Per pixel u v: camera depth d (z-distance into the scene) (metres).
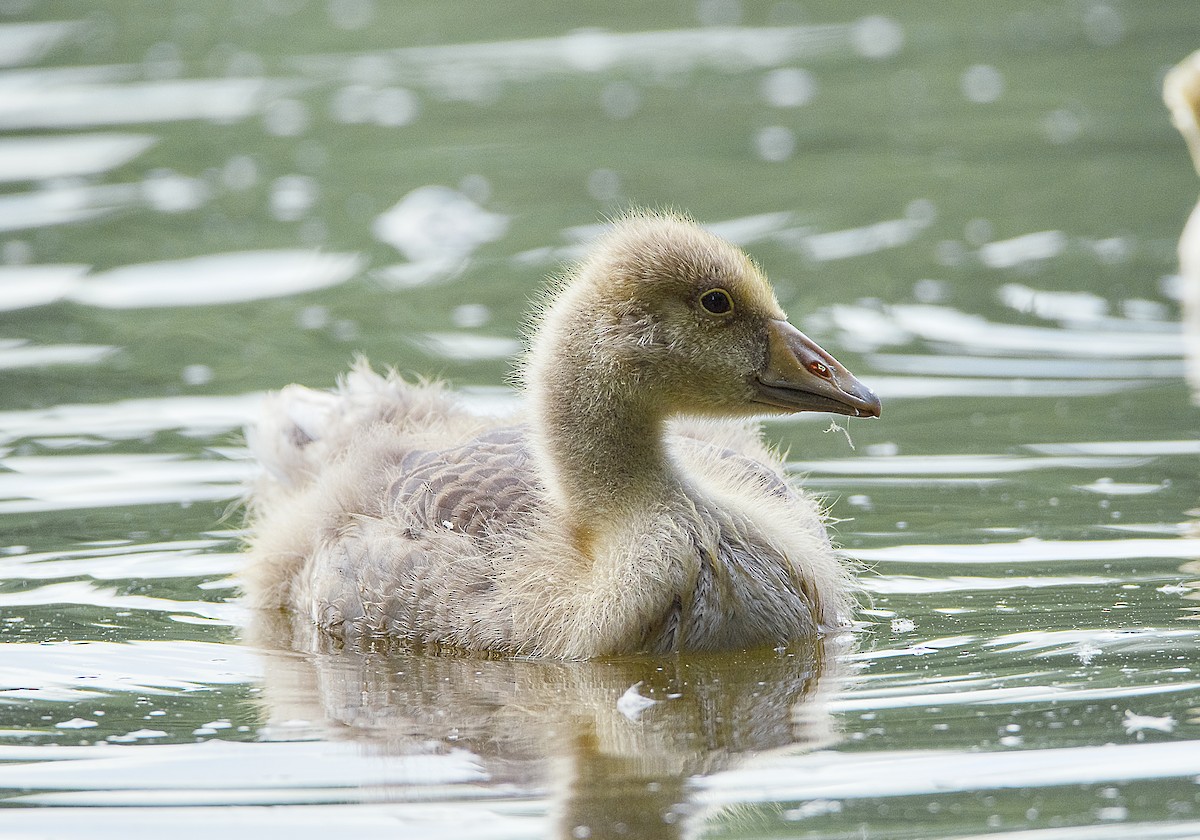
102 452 15.42
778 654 11.34
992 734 9.64
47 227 22.66
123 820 8.88
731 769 9.38
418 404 14.30
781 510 12.23
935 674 10.69
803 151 25.95
